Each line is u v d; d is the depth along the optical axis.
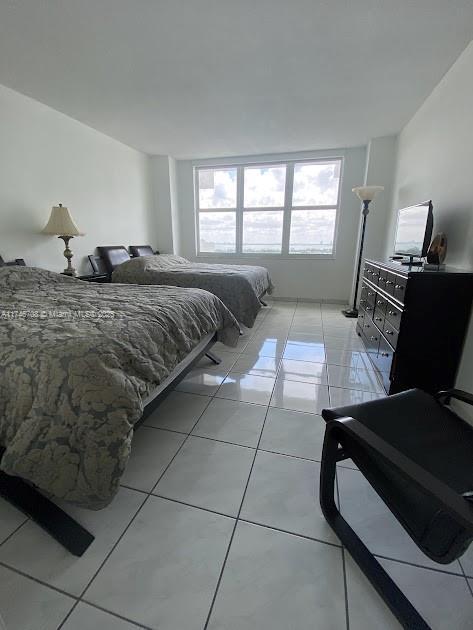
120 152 3.99
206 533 1.08
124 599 0.89
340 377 2.29
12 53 2.05
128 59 2.14
